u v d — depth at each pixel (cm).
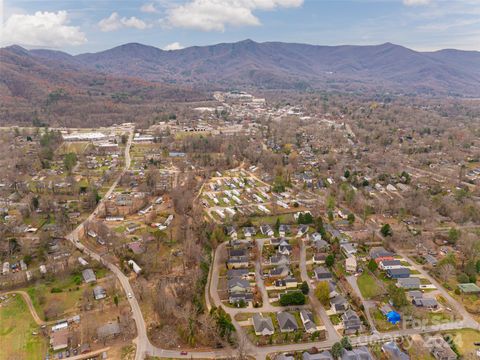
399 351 7644
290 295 9344
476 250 11469
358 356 7406
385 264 11069
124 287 10081
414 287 10256
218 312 8519
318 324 8712
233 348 7862
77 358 7594
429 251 12256
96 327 8450
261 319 8500
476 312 9219
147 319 8756
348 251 12019
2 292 9881
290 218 14812
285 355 7719
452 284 10425
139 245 12106
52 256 11488
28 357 7625
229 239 13025
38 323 8662
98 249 12138
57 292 9838
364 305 9475
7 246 11706
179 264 11212
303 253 12081
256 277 10662
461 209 14962
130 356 7631
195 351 7781
